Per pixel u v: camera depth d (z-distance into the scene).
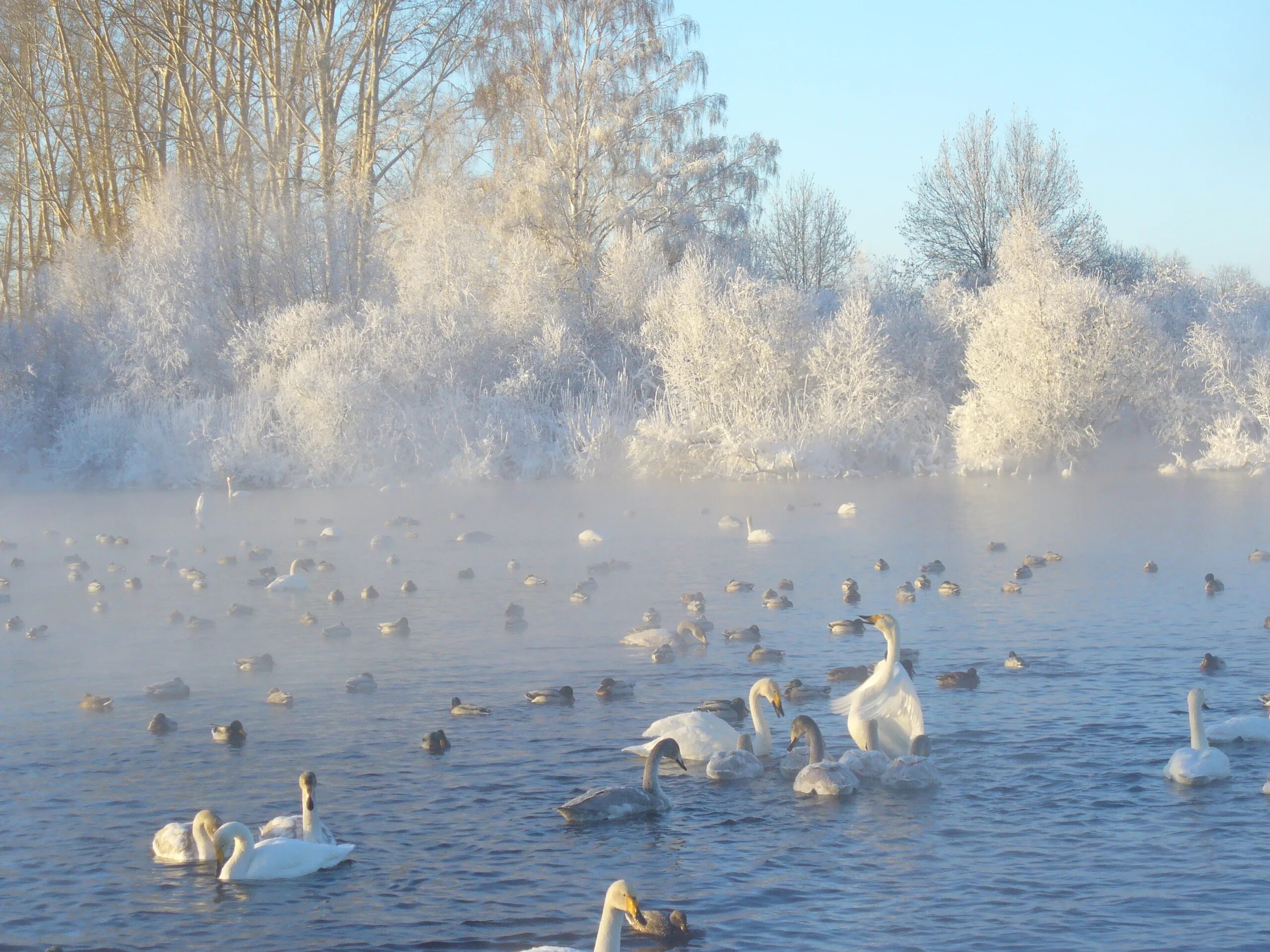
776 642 18.39
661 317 52.69
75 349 51.78
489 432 47.44
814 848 10.30
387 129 60.28
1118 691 14.91
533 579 24.06
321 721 14.29
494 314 53.22
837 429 49.00
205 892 9.62
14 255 70.94
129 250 53.62
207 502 38.62
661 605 21.75
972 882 9.55
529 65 56.53
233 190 54.62
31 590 24.67
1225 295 56.78
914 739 12.33
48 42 59.88
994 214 69.94
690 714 12.96
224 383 51.00
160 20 56.91
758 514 36.31
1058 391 47.72
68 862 10.22
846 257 81.94
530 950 7.80
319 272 53.94
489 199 57.97
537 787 11.90
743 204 59.06
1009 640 18.02
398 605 22.19
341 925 9.02
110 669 17.33
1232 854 9.93
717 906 9.22
